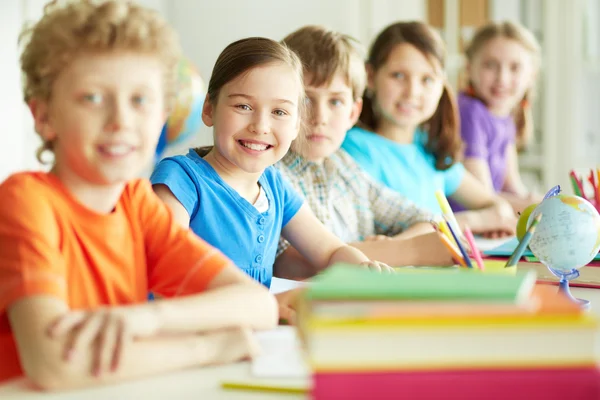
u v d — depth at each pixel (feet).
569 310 1.70
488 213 6.40
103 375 2.10
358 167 5.76
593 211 3.40
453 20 10.98
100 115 2.30
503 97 8.53
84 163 2.35
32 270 2.25
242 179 4.03
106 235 2.60
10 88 7.77
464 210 7.07
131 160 2.36
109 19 2.27
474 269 3.14
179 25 11.62
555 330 1.68
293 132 3.93
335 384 1.63
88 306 2.53
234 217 3.96
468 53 8.81
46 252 2.31
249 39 3.94
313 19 11.23
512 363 1.68
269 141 3.85
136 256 2.76
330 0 11.16
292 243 4.44
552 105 11.00
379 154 6.12
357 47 5.90
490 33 8.56
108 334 2.11
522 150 9.98
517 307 1.69
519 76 8.52
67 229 2.49
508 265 3.16
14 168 7.82
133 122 2.32
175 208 3.78
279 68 3.83
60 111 2.31
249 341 2.38
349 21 11.12
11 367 2.39
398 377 1.65
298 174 5.25
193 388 2.09
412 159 6.31
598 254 4.10
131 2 2.41
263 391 2.06
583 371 1.68
